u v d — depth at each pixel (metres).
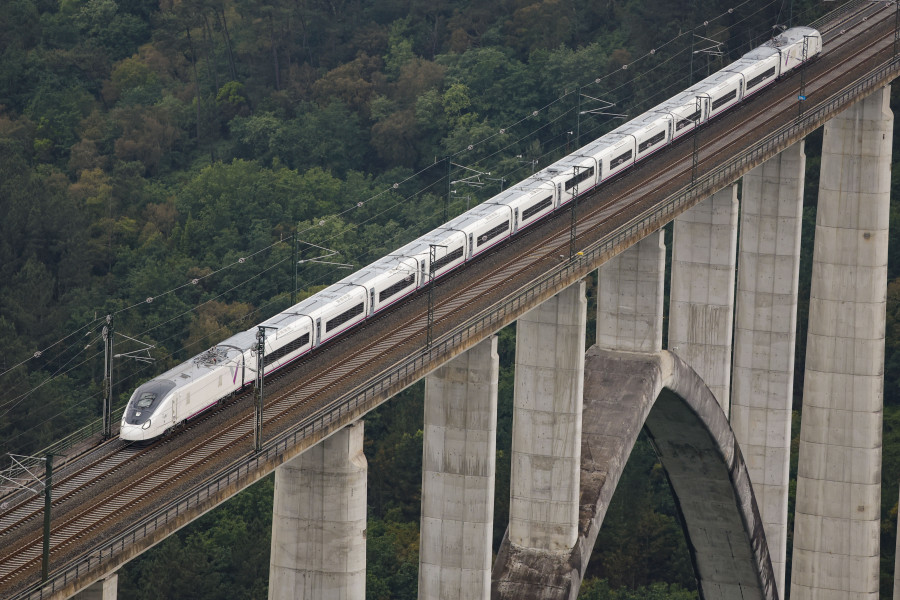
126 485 185.25
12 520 176.50
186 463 191.50
